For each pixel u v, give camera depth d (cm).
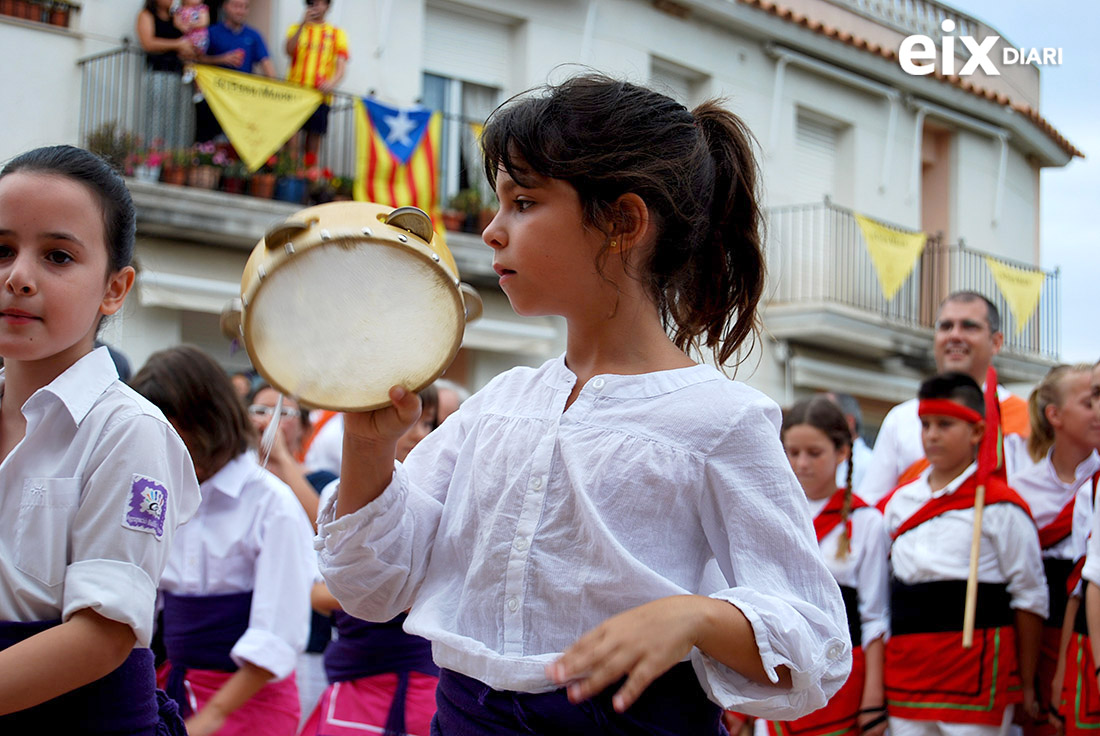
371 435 175
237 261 1012
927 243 1542
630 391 177
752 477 172
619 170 176
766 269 206
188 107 991
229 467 342
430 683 359
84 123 950
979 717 427
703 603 155
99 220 199
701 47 1315
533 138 176
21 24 923
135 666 199
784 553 169
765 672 160
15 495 192
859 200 1464
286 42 1046
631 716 165
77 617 182
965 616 426
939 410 454
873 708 446
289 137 1020
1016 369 1572
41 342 191
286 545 338
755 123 1361
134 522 189
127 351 927
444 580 185
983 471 437
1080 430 479
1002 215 1684
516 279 180
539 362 1180
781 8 1346
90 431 195
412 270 166
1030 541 439
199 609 337
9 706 174
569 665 146
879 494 543
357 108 1037
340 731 355
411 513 188
